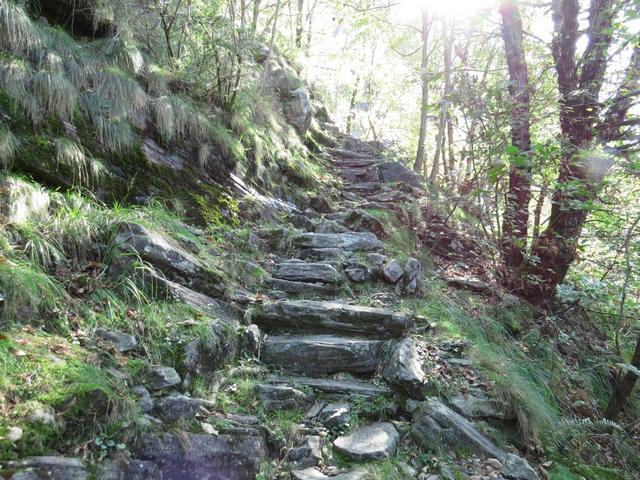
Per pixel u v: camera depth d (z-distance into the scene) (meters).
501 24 6.53
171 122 5.10
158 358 3.03
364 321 4.14
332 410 3.32
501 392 3.72
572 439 3.91
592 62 5.67
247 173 6.34
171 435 2.56
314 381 3.63
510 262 6.23
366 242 5.73
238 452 2.71
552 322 5.50
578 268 6.87
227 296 4.08
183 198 4.98
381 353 3.93
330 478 2.75
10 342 2.46
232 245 4.95
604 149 5.49
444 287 5.71
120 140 4.52
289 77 9.87
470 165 7.93
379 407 3.45
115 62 4.89
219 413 3.00
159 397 2.80
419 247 6.63
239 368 3.50
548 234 5.76
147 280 3.48
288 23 13.46
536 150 4.90
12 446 2.05
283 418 3.19
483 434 3.41
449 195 7.99
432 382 3.64
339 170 9.38
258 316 4.11
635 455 4.12
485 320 5.12
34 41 4.09
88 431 2.35
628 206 5.43
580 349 5.61
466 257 6.96
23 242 3.16
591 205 4.93
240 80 6.73
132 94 4.74
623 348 6.07
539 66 7.42
